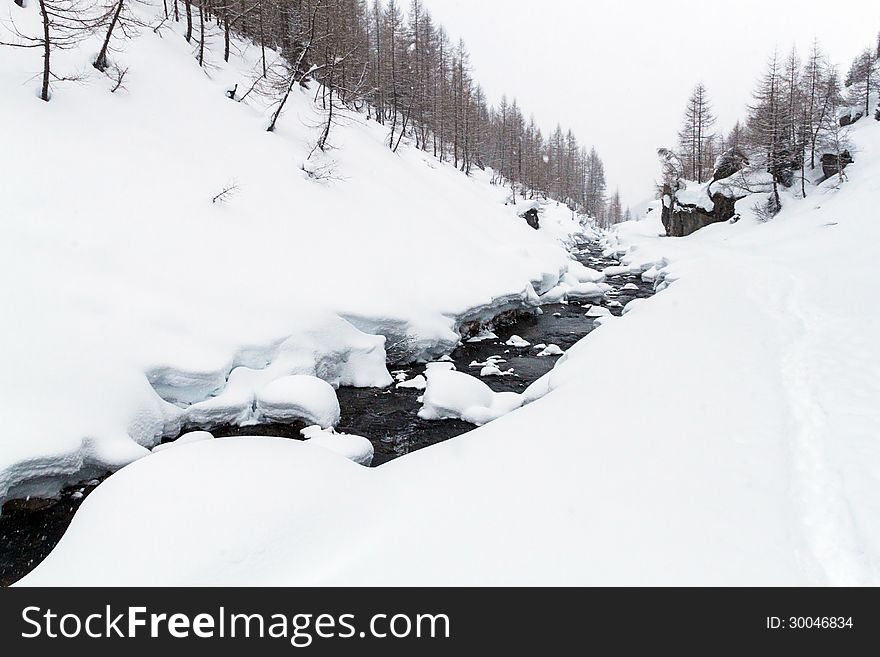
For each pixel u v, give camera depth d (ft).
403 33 171.32
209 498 16.81
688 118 203.51
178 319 37.04
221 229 48.29
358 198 71.56
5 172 38.01
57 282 33.32
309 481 18.43
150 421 31.27
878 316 36.01
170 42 77.15
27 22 55.06
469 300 60.85
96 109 51.26
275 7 111.24
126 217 42.22
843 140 124.88
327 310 46.29
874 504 14.24
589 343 39.83
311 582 13.44
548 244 130.00
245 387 37.14
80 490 26.91
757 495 15.38
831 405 21.33
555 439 20.62
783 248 94.27
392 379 47.14
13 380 27.02
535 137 322.55
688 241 142.10
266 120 75.10
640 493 15.81
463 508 15.87
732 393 23.91
